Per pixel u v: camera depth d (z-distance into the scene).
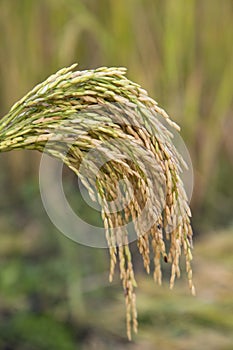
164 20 6.45
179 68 6.48
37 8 6.53
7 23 6.64
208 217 6.42
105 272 5.82
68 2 6.38
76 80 1.70
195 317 4.73
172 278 1.73
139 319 4.91
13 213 6.54
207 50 6.59
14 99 6.66
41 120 1.73
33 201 6.26
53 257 6.05
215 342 4.52
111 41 6.40
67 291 5.79
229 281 4.82
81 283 5.75
